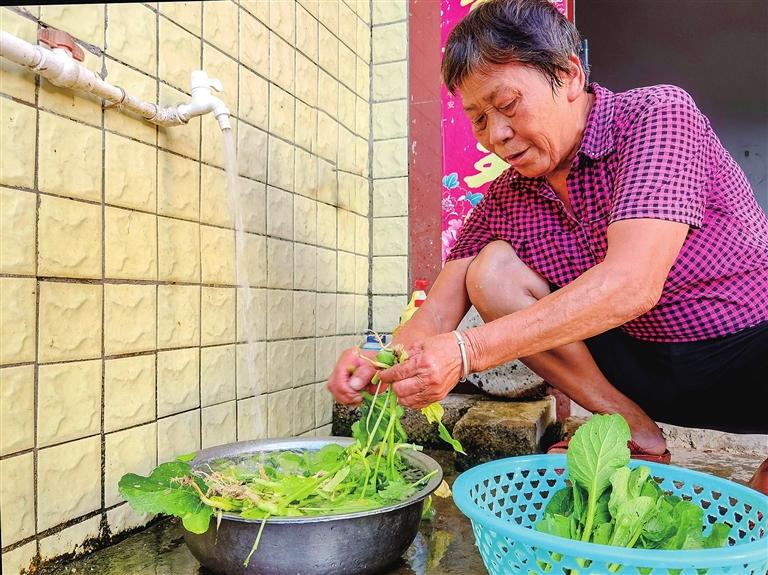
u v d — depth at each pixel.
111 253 1.03
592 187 1.13
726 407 1.19
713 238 1.08
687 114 1.00
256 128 1.45
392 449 1.01
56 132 0.93
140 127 1.09
